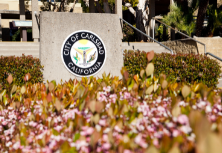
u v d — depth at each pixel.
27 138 1.75
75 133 1.59
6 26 21.72
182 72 6.98
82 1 17.03
